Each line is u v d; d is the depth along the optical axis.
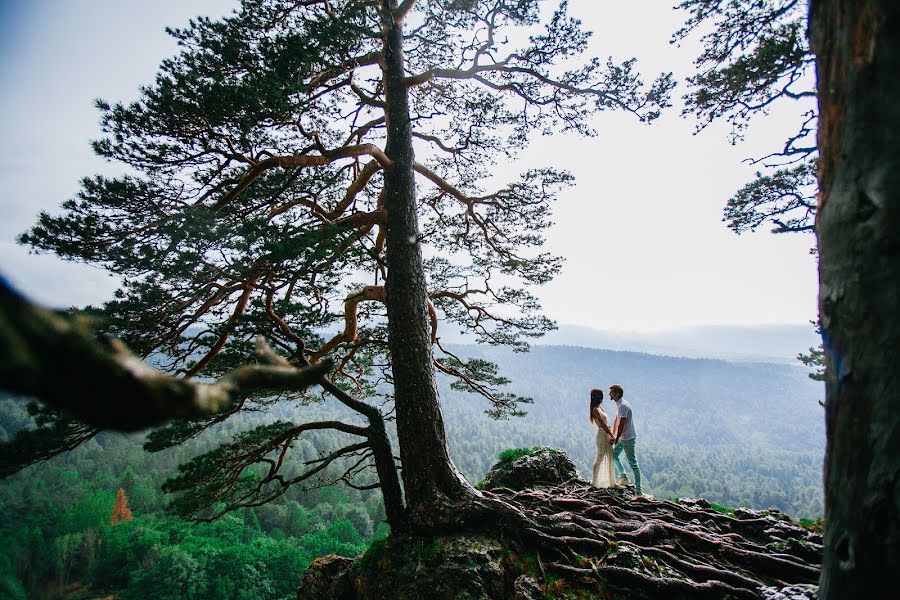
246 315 6.21
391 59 7.70
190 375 6.43
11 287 0.54
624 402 8.24
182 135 6.13
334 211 7.66
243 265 5.48
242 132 6.10
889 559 1.55
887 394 1.58
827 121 1.89
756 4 6.29
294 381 1.27
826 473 1.86
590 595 5.06
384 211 7.18
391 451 6.71
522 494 7.00
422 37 8.66
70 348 0.58
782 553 5.63
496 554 5.51
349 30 6.25
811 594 4.46
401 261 7.03
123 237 5.77
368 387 10.29
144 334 5.95
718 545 5.80
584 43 7.70
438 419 6.57
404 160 7.41
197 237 5.11
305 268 5.54
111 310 5.40
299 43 5.95
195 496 7.05
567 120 8.90
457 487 6.25
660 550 5.63
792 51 6.16
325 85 7.57
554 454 8.84
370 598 5.60
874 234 1.63
